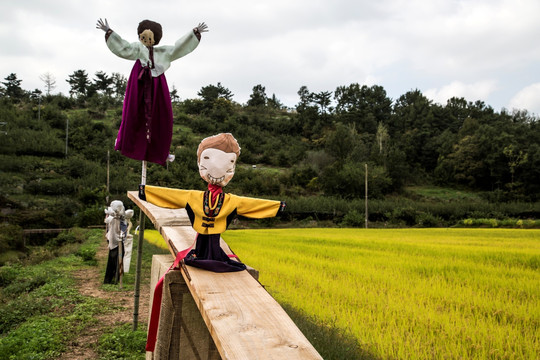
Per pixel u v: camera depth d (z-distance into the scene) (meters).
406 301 8.46
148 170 67.19
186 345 3.81
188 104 108.56
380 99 120.12
